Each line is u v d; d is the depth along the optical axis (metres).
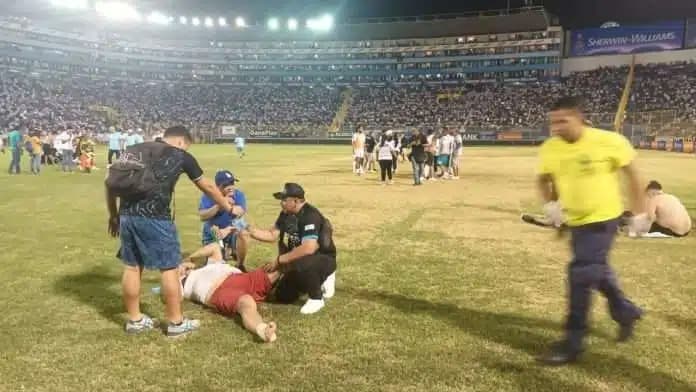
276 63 89.69
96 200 14.16
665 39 68.75
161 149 4.84
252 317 5.03
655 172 22.19
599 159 4.20
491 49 80.38
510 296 6.13
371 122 71.44
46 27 73.94
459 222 11.02
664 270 7.24
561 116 4.24
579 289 4.29
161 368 4.30
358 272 7.16
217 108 77.25
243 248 6.92
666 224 9.35
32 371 4.24
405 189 16.97
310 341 4.84
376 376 4.16
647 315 5.49
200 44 88.25
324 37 87.62
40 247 8.59
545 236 9.55
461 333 5.03
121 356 4.53
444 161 20.58
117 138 25.86
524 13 75.75
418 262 7.71
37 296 6.11
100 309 5.69
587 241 4.27
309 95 82.12
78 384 4.04
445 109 71.75
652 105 59.91
